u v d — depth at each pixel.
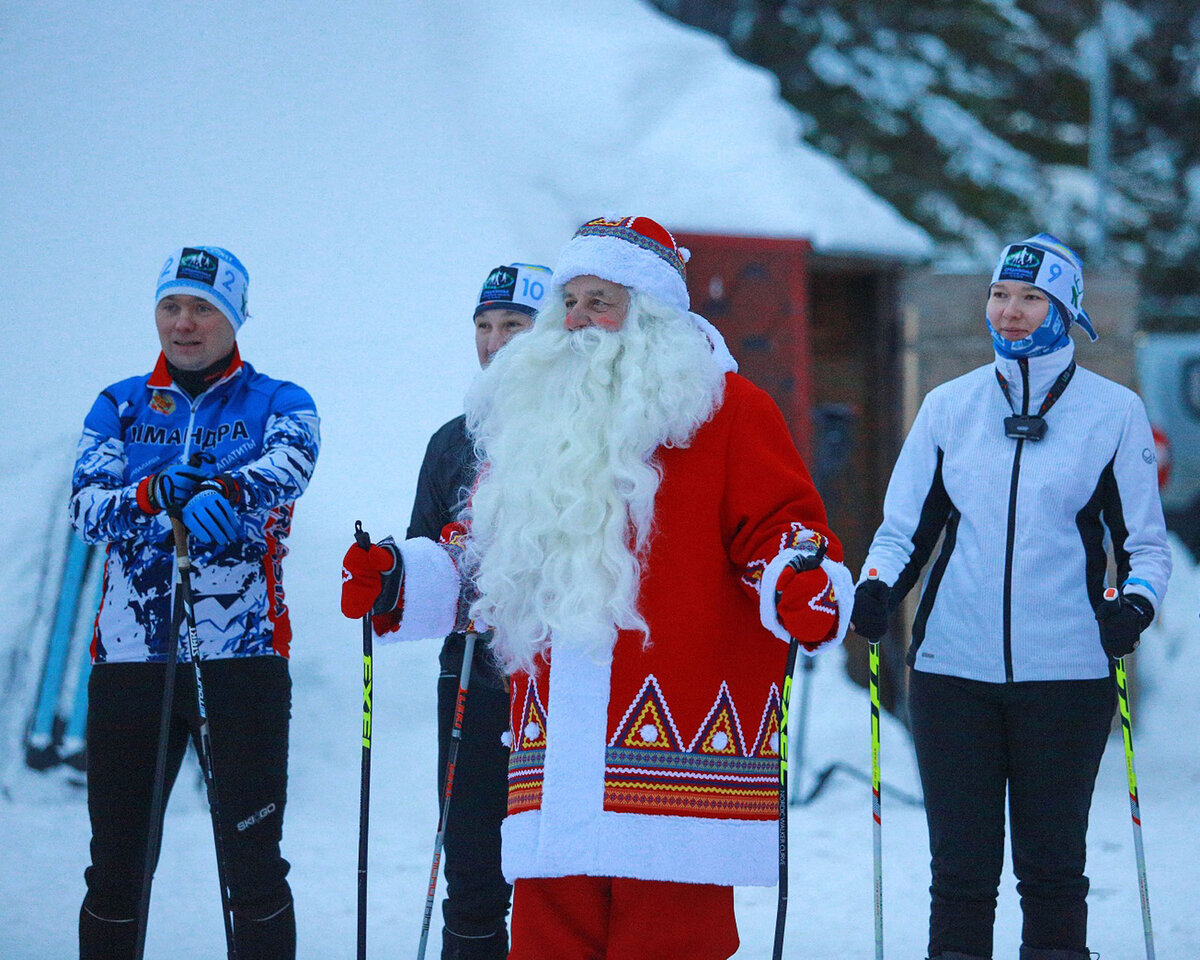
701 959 9.48
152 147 28.86
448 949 12.32
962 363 27.89
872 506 30.03
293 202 28.81
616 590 9.34
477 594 10.79
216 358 12.18
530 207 30.28
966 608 12.34
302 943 14.76
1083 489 12.31
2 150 28.08
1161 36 61.91
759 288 28.91
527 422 10.10
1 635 21.12
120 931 11.68
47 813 19.50
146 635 11.63
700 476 9.73
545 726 9.55
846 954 14.87
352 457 25.27
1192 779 24.31
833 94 57.19
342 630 22.92
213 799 11.37
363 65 31.27
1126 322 27.30
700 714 9.38
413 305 27.92
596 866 9.17
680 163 30.72
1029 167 60.19
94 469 11.85
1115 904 16.73
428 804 20.66
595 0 34.78
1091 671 12.10
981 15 58.41
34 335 25.69
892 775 23.36
